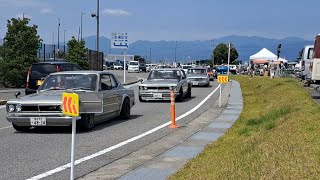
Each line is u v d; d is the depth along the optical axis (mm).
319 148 7336
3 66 28875
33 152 9211
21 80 29359
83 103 11586
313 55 23578
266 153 7371
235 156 7828
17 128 11742
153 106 19562
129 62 80562
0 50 29828
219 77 19078
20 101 11227
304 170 6141
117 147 9867
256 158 7215
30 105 11109
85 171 7691
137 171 7629
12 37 29453
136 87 33469
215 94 27328
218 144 9742
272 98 21016
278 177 5930
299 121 10602
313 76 23172
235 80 48625
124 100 14469
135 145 10133
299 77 42094
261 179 5957
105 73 13406
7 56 29406
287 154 7102
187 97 24422
